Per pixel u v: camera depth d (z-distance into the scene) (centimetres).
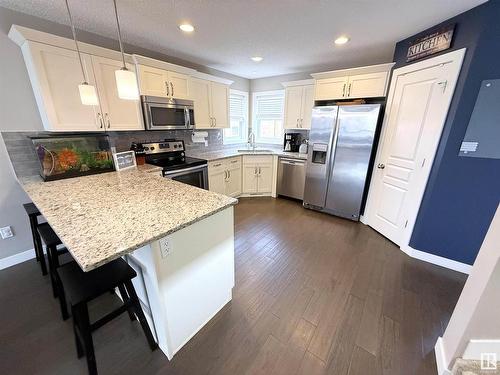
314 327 149
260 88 461
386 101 272
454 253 207
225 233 152
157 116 267
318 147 328
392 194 259
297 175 379
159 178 203
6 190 200
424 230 220
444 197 203
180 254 122
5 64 182
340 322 153
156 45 262
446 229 208
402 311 162
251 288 185
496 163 175
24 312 160
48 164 191
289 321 154
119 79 125
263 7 175
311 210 358
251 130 499
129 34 229
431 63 208
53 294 173
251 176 411
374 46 263
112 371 123
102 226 108
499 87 165
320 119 318
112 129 232
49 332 145
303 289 184
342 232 285
